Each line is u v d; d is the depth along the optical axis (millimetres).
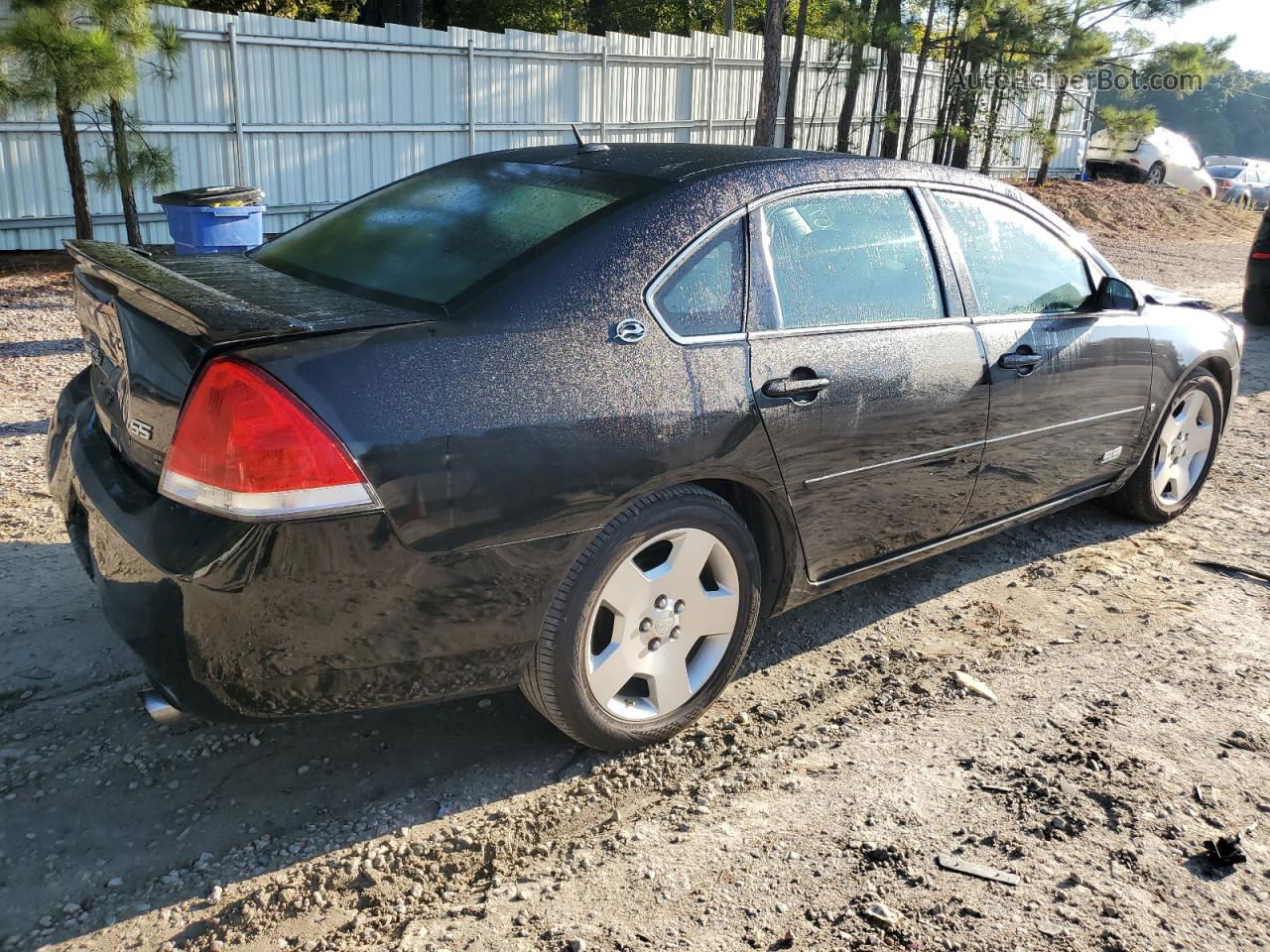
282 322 2480
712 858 2666
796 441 3135
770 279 3162
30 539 4305
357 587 2463
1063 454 4168
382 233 3295
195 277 3020
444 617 2596
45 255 11453
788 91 18062
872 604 4152
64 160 11719
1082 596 4281
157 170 10734
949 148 20344
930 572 4461
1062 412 4055
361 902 2496
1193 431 5020
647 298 2889
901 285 3533
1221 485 5684
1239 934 2457
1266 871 2666
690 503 2939
